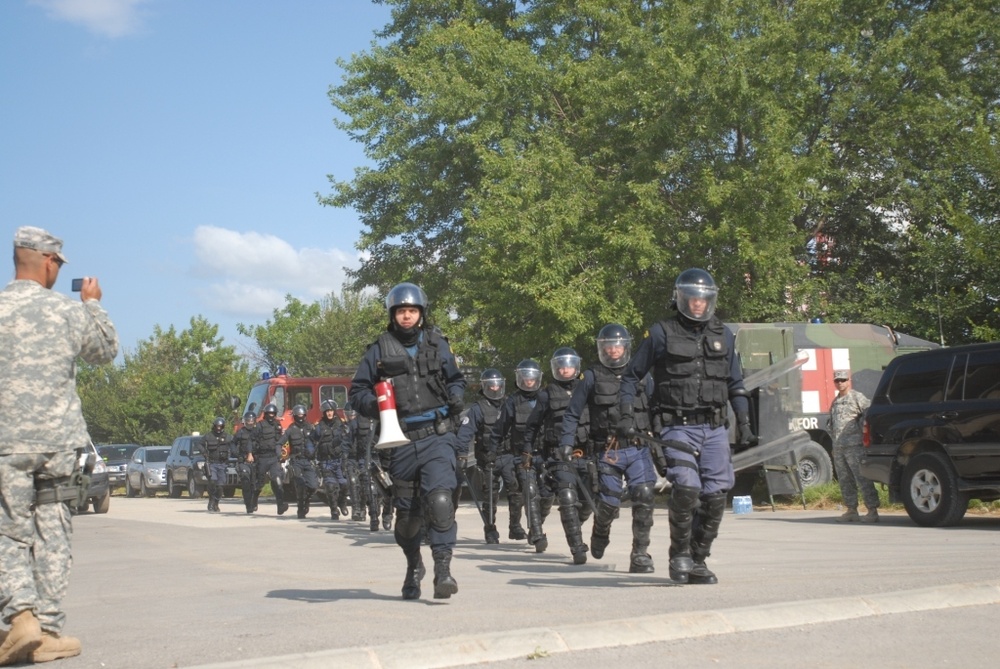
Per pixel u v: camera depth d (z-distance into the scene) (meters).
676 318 7.80
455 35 27.58
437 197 29.55
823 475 19.67
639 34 23.86
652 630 5.70
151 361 67.62
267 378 30.33
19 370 5.65
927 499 13.21
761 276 22.70
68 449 5.72
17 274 5.91
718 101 22.44
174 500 34.84
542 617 6.39
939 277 24.16
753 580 8.02
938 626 5.96
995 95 26.36
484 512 13.38
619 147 24.48
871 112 25.09
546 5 27.50
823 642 5.59
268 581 9.69
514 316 23.97
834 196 24.89
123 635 6.52
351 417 19.52
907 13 26.02
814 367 19.98
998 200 23.20
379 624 6.36
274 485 23.20
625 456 9.31
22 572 5.54
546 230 22.34
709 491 7.71
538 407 10.98
